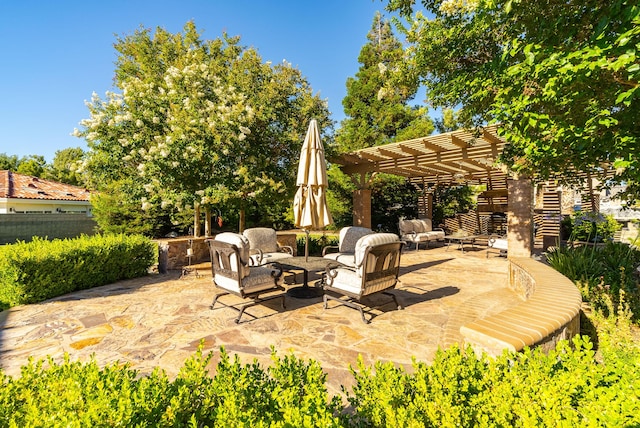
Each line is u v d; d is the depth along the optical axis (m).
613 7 1.61
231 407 1.29
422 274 7.13
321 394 1.45
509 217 8.05
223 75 10.31
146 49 14.62
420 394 1.50
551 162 2.58
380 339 3.52
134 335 3.63
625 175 2.36
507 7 2.22
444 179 14.43
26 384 1.56
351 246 6.70
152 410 1.33
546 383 1.45
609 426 1.16
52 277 5.19
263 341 3.46
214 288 5.81
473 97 2.93
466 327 2.11
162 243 7.30
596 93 2.06
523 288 4.79
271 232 7.15
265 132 8.95
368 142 17.33
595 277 4.66
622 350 2.40
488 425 1.29
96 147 8.77
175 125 8.12
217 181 8.40
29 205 17.28
